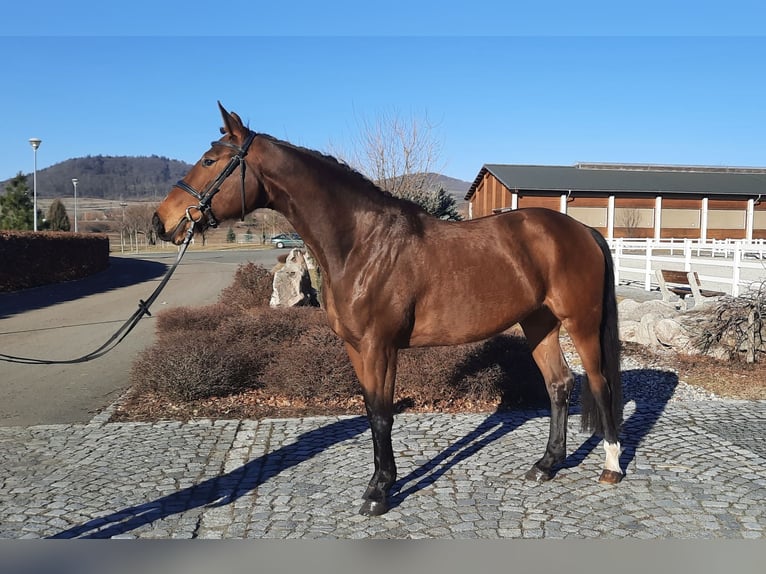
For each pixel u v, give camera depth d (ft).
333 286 11.92
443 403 19.83
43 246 66.74
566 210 115.14
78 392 21.89
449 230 12.66
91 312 45.47
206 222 11.92
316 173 11.85
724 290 44.55
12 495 12.79
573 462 14.55
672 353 26.66
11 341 33.12
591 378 13.60
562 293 13.20
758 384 21.99
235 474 13.89
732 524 11.32
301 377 19.86
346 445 15.72
